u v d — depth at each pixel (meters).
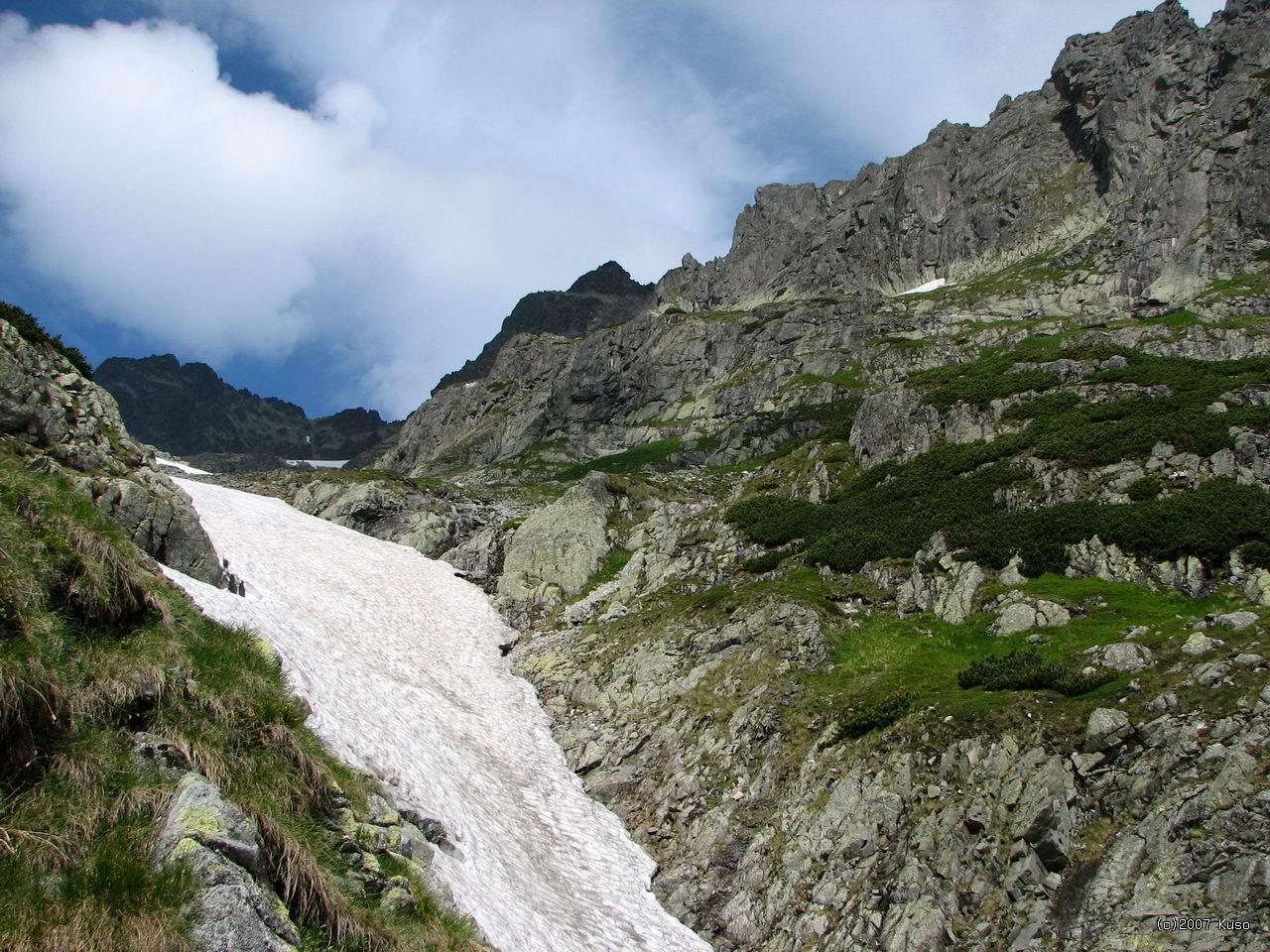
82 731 15.27
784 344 139.50
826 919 25.03
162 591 21.30
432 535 72.12
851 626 37.62
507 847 27.69
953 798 26.11
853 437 58.12
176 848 13.59
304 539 60.31
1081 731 25.89
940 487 46.69
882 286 157.00
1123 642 29.45
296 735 19.72
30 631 15.56
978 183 158.25
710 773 32.38
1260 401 45.12
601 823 32.25
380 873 18.03
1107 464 42.25
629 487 65.94
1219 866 20.19
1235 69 117.81
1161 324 84.25
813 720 32.12
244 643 22.52
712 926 27.09
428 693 38.12
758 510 52.59
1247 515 34.72
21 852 12.95
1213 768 22.39
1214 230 100.69
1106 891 21.44
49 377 34.31
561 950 23.12
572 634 47.78
